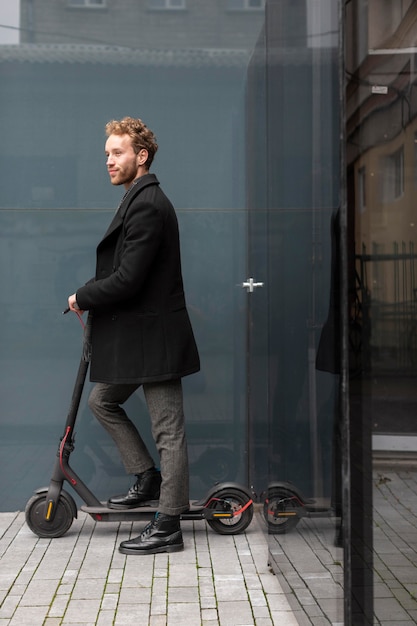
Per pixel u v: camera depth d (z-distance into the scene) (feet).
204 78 18.67
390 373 10.38
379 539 10.45
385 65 10.27
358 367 10.37
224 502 17.04
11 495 18.86
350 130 10.24
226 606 13.44
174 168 18.75
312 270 11.42
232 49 18.65
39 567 15.28
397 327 10.36
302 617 12.37
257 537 17.10
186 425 18.90
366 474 10.44
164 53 18.66
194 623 12.80
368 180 10.30
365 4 10.23
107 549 16.31
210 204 18.81
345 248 10.26
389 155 10.28
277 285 14.07
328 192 10.71
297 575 12.67
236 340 18.86
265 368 16.58
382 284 10.37
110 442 18.86
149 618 12.98
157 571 15.07
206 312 18.88
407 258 10.37
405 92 10.28
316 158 11.18
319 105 11.02
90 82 18.67
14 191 18.74
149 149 16.58
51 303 18.85
